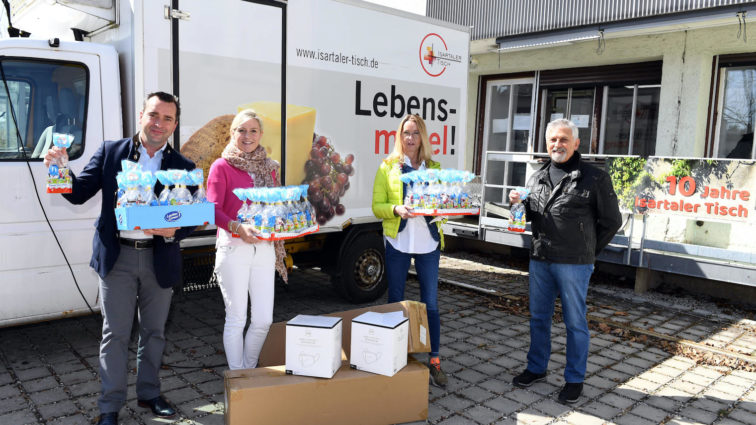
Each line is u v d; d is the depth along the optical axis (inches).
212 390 138.3
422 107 221.3
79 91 148.5
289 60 176.1
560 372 156.4
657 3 233.9
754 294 227.3
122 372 114.0
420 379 121.9
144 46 146.2
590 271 136.3
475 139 358.6
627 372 157.8
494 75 346.6
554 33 273.1
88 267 153.9
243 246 124.8
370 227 212.8
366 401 117.8
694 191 217.6
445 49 227.3
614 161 237.0
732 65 249.4
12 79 140.0
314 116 185.0
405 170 143.4
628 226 259.1
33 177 143.2
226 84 161.8
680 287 248.7
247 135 125.6
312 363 114.7
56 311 150.6
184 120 154.3
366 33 197.8
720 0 217.0
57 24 183.0
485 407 133.6
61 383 139.1
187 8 152.4
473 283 257.0
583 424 126.3
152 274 114.1
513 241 268.1
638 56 272.7
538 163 265.4
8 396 131.6
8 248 141.4
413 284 256.5
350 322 134.0
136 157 111.5
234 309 127.9
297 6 176.6
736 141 253.0
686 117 257.9
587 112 307.1
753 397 142.7
